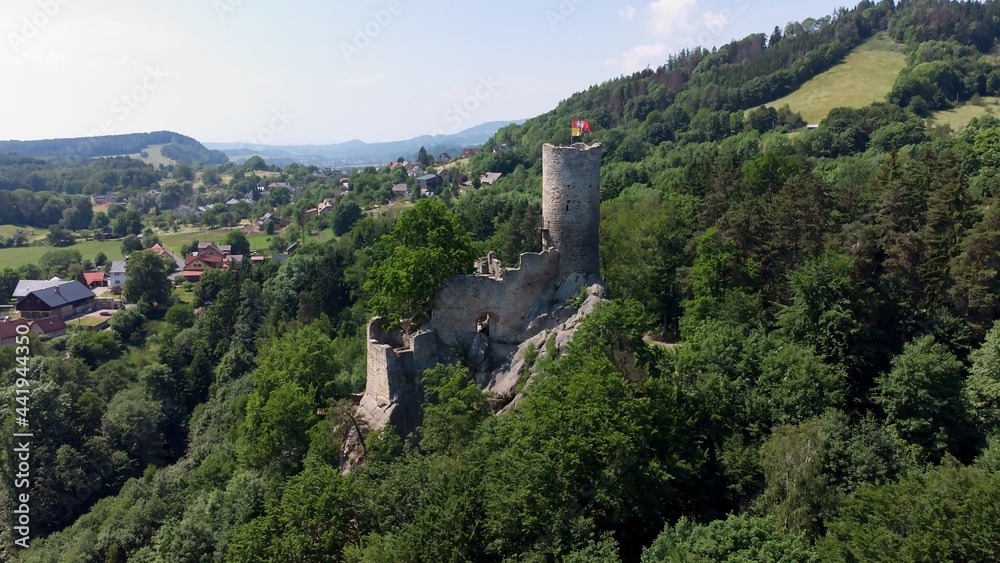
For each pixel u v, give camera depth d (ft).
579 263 156.35
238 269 403.75
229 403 259.19
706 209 244.01
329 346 216.33
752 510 107.55
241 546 117.08
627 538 106.42
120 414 260.21
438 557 98.99
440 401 145.28
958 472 99.30
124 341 382.63
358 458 153.48
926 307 171.63
